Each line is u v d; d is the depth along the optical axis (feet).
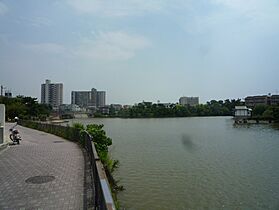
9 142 74.23
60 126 102.37
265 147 122.93
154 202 51.16
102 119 492.13
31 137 97.04
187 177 68.39
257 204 50.67
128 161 88.38
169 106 574.15
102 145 67.56
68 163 44.80
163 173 72.08
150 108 550.77
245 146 127.03
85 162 45.65
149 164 83.66
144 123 356.38
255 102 568.82
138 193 55.77
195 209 48.26
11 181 33.32
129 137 170.50
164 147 122.83
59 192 28.73
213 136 176.76
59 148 64.85
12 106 256.32
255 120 327.47
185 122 375.04
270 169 77.66
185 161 88.94
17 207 24.48
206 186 61.21
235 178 67.77
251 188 59.72
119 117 552.82
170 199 52.42
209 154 103.09
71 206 24.61
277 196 54.95
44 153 56.49
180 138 164.55
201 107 589.73
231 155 101.14
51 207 24.41
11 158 50.08
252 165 83.10
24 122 175.32
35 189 29.86
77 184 31.83
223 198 53.78
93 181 29.32
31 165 43.16
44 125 129.70
